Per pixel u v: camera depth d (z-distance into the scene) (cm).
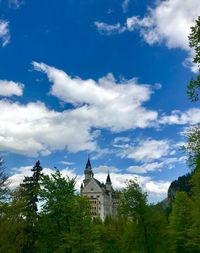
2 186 2730
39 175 3994
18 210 2947
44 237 3769
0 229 2672
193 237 4400
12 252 2777
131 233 4400
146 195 4444
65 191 3831
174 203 5022
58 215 3791
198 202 3606
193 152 1773
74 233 3738
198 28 1323
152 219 4325
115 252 6134
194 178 2995
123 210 4419
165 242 4603
